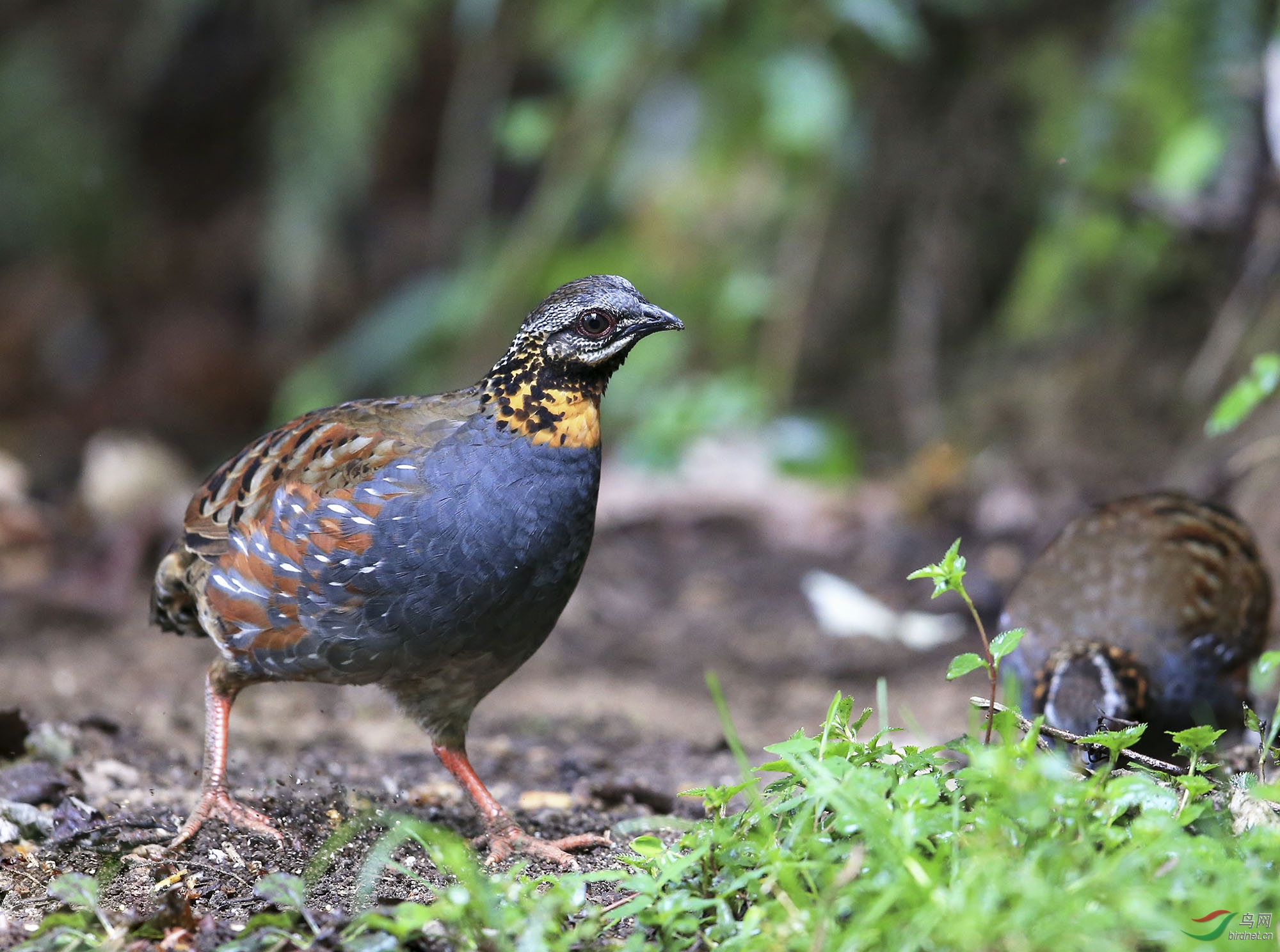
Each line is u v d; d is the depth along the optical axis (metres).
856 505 12.88
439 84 18.09
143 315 17.69
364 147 16.06
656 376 14.70
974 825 4.52
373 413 6.17
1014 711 5.03
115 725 7.90
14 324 17.30
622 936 4.82
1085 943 3.81
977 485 12.84
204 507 6.34
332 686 9.51
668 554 12.41
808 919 4.22
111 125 18.36
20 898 5.28
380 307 16.62
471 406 6.09
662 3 14.05
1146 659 7.48
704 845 4.61
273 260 16.36
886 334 14.66
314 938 4.61
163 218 18.55
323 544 5.85
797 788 5.05
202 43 18.42
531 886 4.90
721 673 10.11
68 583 11.44
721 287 14.85
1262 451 10.30
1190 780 4.70
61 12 18.59
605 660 10.42
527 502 5.89
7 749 6.97
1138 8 12.88
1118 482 12.33
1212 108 11.62
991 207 14.19
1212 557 7.79
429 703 6.27
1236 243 12.06
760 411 13.76
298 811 6.39
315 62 16.09
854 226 14.59
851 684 9.85
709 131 14.82
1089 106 12.98
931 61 14.15
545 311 5.96
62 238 17.92
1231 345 11.59
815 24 13.69
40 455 15.24
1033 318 13.64
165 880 5.43
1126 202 12.68
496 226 17.00
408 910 4.38
